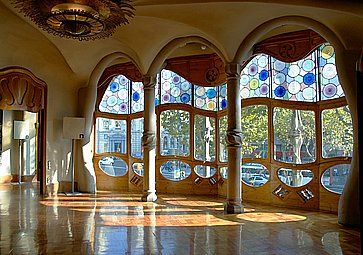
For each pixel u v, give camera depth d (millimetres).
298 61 8469
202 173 10273
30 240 5129
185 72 10445
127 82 11281
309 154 8281
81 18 5363
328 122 7980
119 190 11078
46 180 10141
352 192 6273
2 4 7180
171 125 10695
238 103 7539
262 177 8992
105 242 5039
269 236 5473
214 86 10133
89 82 10398
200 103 10375
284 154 8656
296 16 6762
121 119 11297
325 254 4555
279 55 8672
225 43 7391
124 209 7738
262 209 7988
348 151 7602
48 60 10188
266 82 9016
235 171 7504
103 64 10102
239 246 4898
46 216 6898
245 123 9375
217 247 4836
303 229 5969
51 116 10352
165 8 6598
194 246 4875
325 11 6133
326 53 8031
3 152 13812
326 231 5828
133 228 5926
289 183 8523
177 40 8352
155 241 5113
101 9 5273
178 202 8789
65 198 9312
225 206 7680
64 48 9195
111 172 11312
